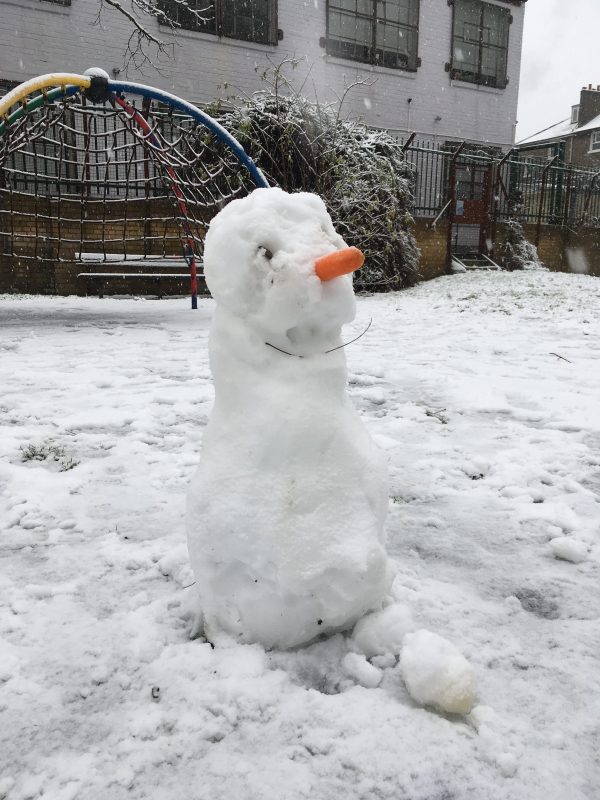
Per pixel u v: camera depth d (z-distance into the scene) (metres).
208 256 1.70
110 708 1.58
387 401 5.05
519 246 19.38
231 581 1.76
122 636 1.89
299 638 1.73
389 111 19.22
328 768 1.37
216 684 1.63
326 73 18.05
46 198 12.13
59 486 3.17
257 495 1.65
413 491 3.17
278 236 1.62
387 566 1.97
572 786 1.33
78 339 8.08
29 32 14.09
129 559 2.37
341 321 1.69
